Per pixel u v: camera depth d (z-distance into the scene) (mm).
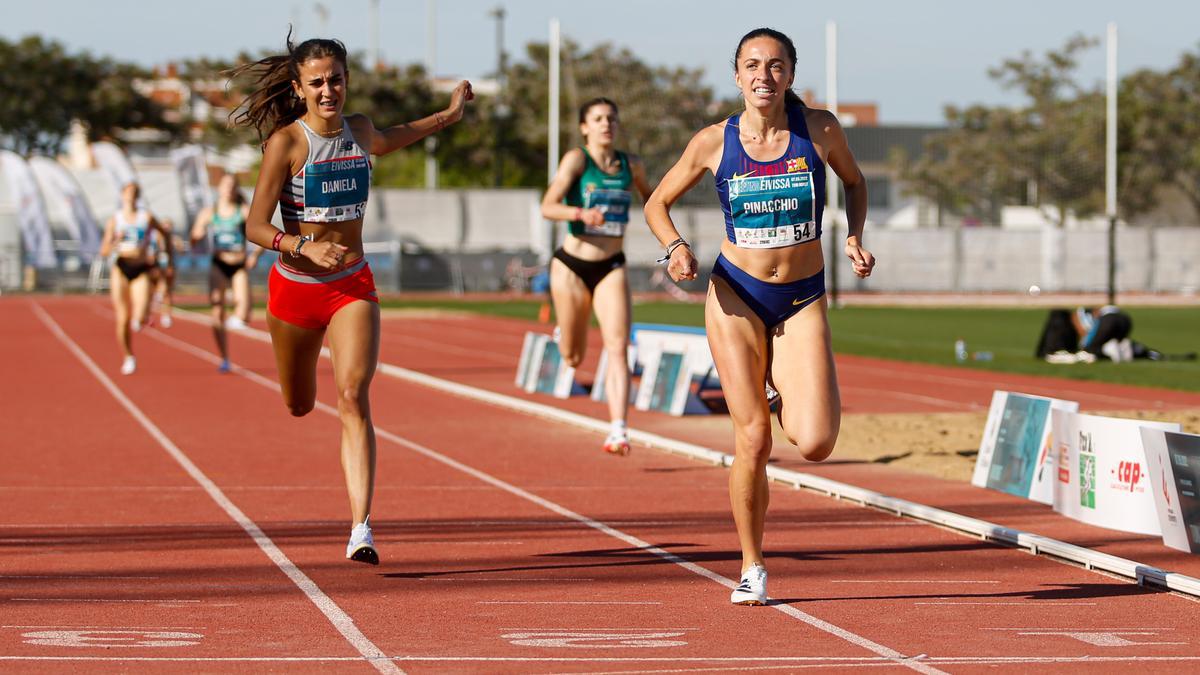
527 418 20031
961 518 11547
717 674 6961
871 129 94688
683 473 14906
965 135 90000
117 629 7934
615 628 8062
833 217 58750
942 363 31109
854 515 12352
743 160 8414
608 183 15297
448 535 11258
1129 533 11469
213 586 9203
